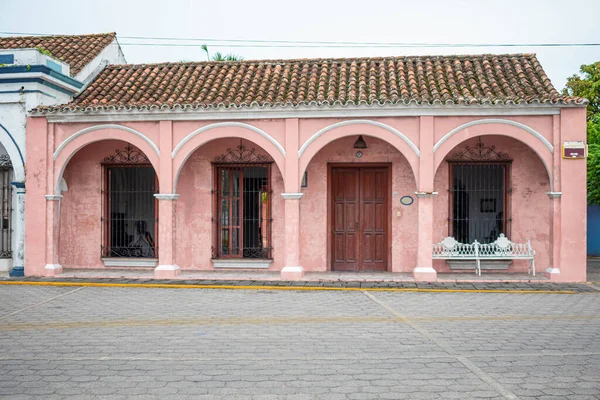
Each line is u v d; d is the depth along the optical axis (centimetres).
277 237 1310
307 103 1152
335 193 1319
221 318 848
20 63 1246
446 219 1273
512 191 1257
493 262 1259
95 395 514
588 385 539
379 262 1310
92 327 791
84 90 1385
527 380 554
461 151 1262
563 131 1130
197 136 1211
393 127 1165
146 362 619
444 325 798
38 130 1246
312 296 1035
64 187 1346
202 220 1323
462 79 1265
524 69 1305
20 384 546
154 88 1338
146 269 1328
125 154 1334
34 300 1002
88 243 1352
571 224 1139
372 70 1331
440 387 533
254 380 555
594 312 888
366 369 590
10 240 1355
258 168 1323
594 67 2245
